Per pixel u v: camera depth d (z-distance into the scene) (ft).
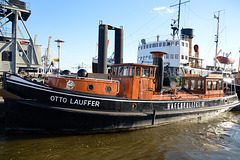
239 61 84.12
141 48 106.73
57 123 25.75
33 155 21.27
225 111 53.21
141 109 30.96
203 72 107.04
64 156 21.36
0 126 33.22
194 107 40.45
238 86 81.20
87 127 27.12
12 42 61.31
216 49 110.52
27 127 25.62
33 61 66.49
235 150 25.54
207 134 32.22
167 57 95.14
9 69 60.90
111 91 29.22
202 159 22.25
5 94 23.49
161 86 39.24
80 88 27.12
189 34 104.01
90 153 22.35
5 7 58.54
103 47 44.09
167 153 23.40
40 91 24.72
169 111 34.81
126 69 33.19
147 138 28.25
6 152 21.70
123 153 22.79
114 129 28.96
